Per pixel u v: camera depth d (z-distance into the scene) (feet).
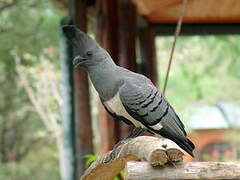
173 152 12.64
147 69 39.63
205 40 70.18
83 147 32.81
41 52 70.08
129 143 14.60
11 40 67.87
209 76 73.61
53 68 70.79
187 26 41.06
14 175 76.54
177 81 72.28
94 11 38.47
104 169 17.29
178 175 12.61
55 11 69.15
